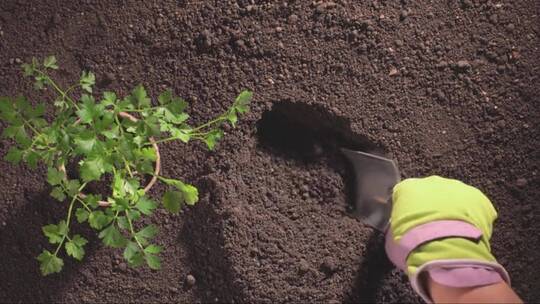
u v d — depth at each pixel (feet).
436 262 2.91
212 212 3.49
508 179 3.49
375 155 3.54
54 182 3.11
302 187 3.53
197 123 3.54
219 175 3.51
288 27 3.57
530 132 3.50
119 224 3.21
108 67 3.57
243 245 3.48
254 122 3.53
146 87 3.56
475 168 3.50
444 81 3.53
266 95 3.54
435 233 3.00
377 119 3.53
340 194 3.55
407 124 3.52
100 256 3.51
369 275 3.49
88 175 3.02
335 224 3.52
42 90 3.56
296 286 3.48
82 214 3.17
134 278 3.51
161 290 3.51
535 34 3.53
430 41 3.55
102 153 3.03
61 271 3.51
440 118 3.52
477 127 3.51
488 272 2.91
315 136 3.57
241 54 3.56
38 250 3.51
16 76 3.57
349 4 3.57
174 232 3.51
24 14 3.58
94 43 3.58
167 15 3.58
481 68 3.53
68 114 3.14
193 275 3.51
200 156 3.52
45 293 3.50
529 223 3.47
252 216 3.50
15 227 3.51
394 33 3.55
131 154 3.08
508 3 3.55
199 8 3.58
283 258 3.49
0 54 3.57
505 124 3.51
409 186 3.25
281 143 3.57
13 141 3.55
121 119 3.36
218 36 3.57
